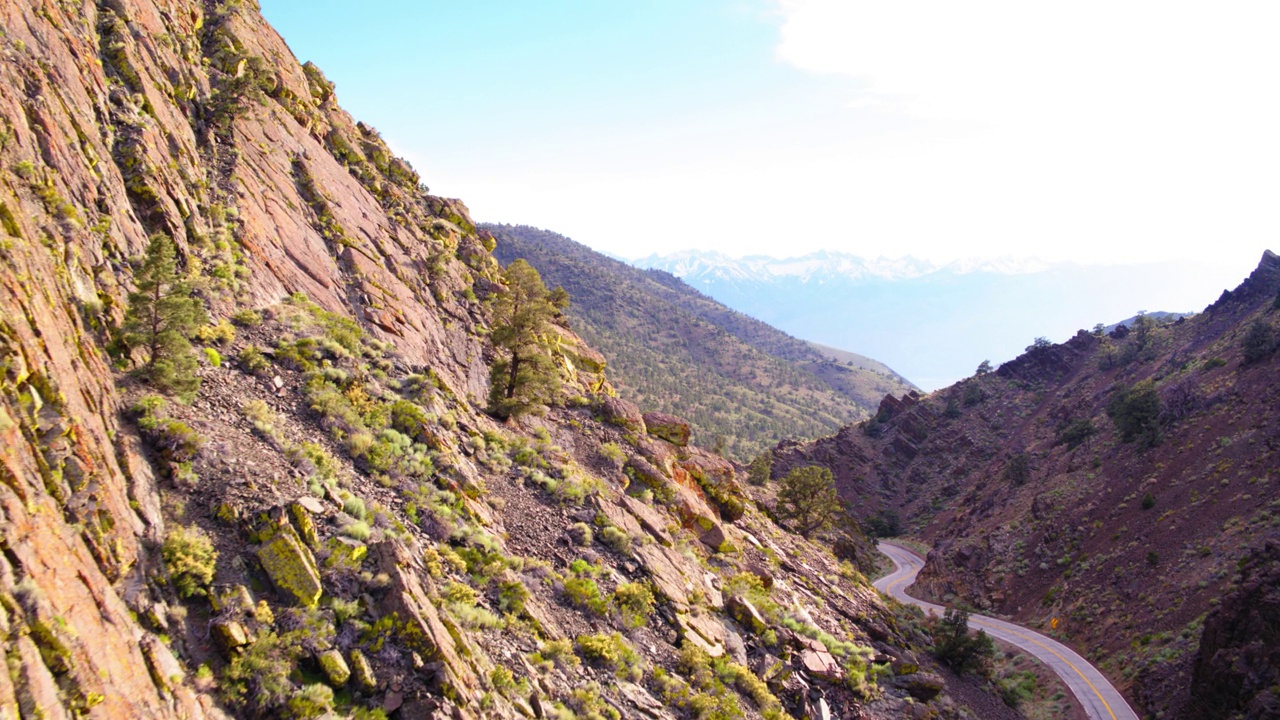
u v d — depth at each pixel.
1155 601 69.31
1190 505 80.94
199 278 28.38
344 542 19.33
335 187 47.28
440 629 18.62
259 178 39.09
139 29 35.56
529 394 41.66
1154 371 136.88
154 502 17.09
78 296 20.50
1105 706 56.59
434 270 50.97
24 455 13.45
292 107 50.22
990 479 143.62
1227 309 137.88
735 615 34.12
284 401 26.05
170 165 31.36
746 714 26.48
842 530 94.38
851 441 182.00
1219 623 50.00
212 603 15.73
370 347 35.44
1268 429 83.06
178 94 36.84
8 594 10.98
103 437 16.64
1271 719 41.44
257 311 30.53
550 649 22.38
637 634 27.28
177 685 13.45
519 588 23.91
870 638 43.03
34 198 21.03
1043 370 184.25
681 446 51.78
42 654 10.94
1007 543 100.88
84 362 18.34
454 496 26.95
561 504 33.16
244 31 50.16
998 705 46.84
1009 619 85.31
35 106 23.20
